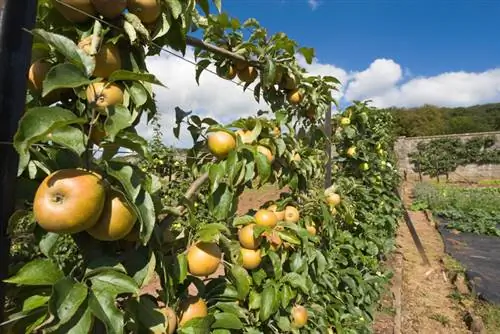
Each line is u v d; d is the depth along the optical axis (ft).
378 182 19.61
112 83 3.61
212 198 5.88
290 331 7.77
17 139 2.68
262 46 7.93
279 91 8.80
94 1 3.43
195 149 6.39
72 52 3.15
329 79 9.21
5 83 2.76
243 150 6.05
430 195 51.80
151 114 4.12
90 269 3.42
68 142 3.07
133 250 3.85
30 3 2.89
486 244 31.99
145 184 3.48
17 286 3.49
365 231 15.75
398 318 15.97
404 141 76.23
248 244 6.32
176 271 4.73
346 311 12.63
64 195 2.89
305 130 9.59
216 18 7.27
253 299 6.57
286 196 8.94
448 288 21.43
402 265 24.77
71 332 2.97
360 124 16.07
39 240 3.38
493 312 17.33
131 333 3.79
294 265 7.30
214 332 5.33
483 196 50.90
